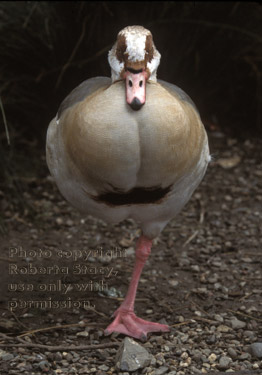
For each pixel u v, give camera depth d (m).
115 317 6.46
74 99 5.94
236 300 6.97
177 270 7.68
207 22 10.80
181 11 11.08
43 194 9.55
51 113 10.89
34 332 6.20
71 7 10.35
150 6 10.95
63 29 10.45
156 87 5.26
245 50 11.64
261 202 9.66
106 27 10.68
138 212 5.91
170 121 5.11
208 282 7.36
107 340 6.15
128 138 5.07
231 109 12.30
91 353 5.84
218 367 5.61
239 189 10.04
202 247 8.30
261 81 11.99
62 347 5.84
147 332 6.24
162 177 5.36
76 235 8.55
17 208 9.11
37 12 10.34
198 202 9.64
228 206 9.53
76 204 6.06
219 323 6.45
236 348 5.96
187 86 11.80
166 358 5.79
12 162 9.80
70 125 5.48
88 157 5.26
